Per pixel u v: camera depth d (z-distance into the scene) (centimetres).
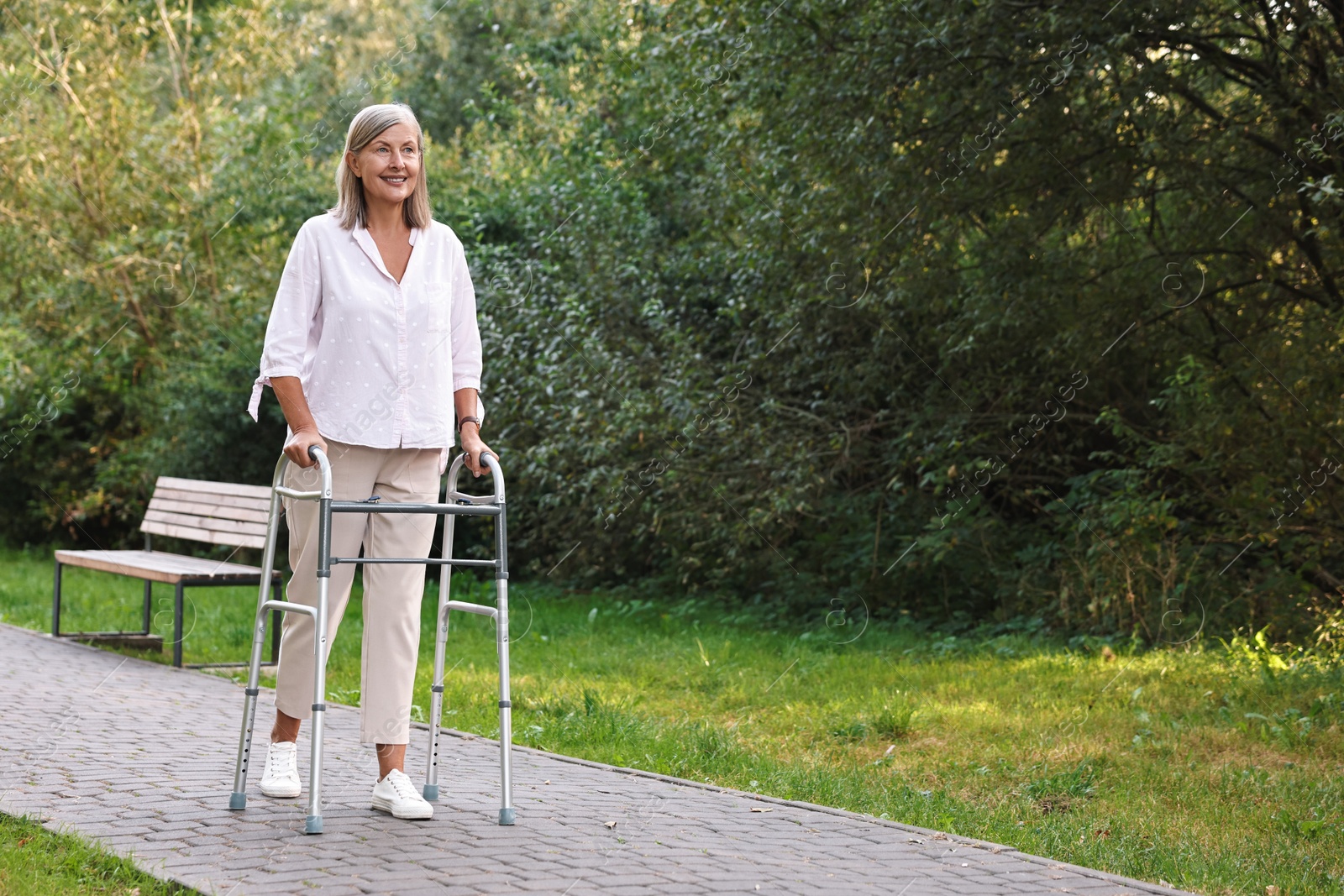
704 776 482
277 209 1394
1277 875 366
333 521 360
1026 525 1059
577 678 733
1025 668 762
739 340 1065
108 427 1606
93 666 677
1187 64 809
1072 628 909
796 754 544
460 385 383
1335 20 738
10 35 1523
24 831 326
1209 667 730
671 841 341
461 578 1192
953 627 957
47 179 1442
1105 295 874
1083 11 744
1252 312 863
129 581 1203
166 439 1391
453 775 431
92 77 1496
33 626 898
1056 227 899
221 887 277
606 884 293
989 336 917
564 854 320
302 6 1733
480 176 1343
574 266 1106
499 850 321
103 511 1532
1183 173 812
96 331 1467
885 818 419
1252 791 476
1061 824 422
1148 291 860
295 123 1430
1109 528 902
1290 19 754
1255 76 795
